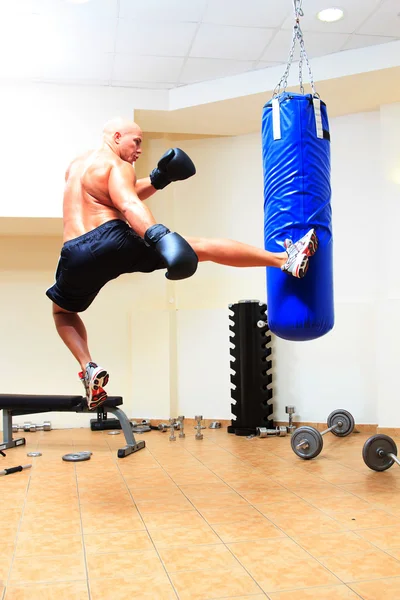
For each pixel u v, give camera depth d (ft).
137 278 22.12
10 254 21.68
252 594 7.52
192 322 21.75
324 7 15.02
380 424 18.72
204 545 9.30
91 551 9.14
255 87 18.42
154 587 7.80
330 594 7.47
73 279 9.57
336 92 18.66
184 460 15.78
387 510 10.97
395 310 18.72
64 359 21.66
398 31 16.46
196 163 22.45
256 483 13.16
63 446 18.16
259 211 21.75
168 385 21.43
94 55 17.02
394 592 7.50
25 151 18.19
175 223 22.57
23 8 14.65
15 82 18.30
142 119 20.18
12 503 11.86
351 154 20.49
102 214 9.56
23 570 8.45
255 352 19.61
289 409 19.57
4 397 17.57
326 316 10.76
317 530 9.89
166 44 16.61
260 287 21.59
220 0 14.56
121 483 13.39
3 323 21.54
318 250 10.68
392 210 19.21
